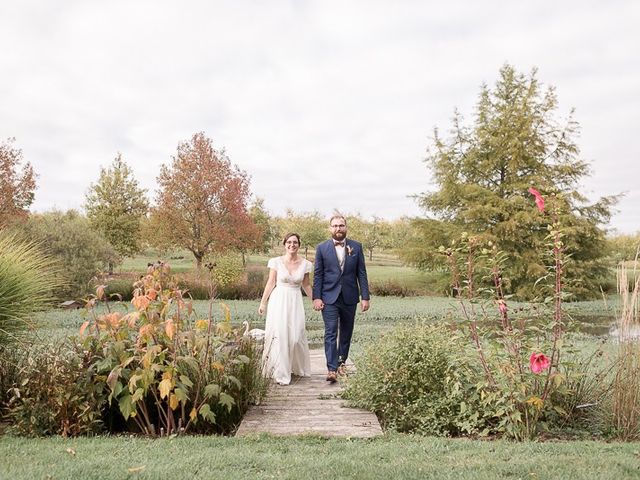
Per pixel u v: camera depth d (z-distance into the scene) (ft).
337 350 22.89
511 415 15.78
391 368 18.16
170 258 149.18
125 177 114.32
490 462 12.68
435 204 96.99
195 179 97.25
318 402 19.51
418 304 64.39
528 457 13.30
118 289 65.26
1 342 18.39
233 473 11.82
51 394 15.81
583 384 17.74
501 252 17.43
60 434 15.70
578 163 91.56
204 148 99.76
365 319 50.96
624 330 16.66
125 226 110.22
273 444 14.64
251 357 19.63
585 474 11.72
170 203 96.73
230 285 73.15
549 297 16.47
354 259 22.58
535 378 16.22
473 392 17.33
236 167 102.32
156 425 17.16
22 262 20.63
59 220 67.97
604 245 88.79
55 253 61.77
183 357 15.97
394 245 161.58
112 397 16.67
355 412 18.29
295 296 22.93
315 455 13.53
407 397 17.97
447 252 17.70
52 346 17.89
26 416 15.85
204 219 97.30
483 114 97.19
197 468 12.19
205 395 16.21
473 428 16.69
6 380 17.57
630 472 11.91
